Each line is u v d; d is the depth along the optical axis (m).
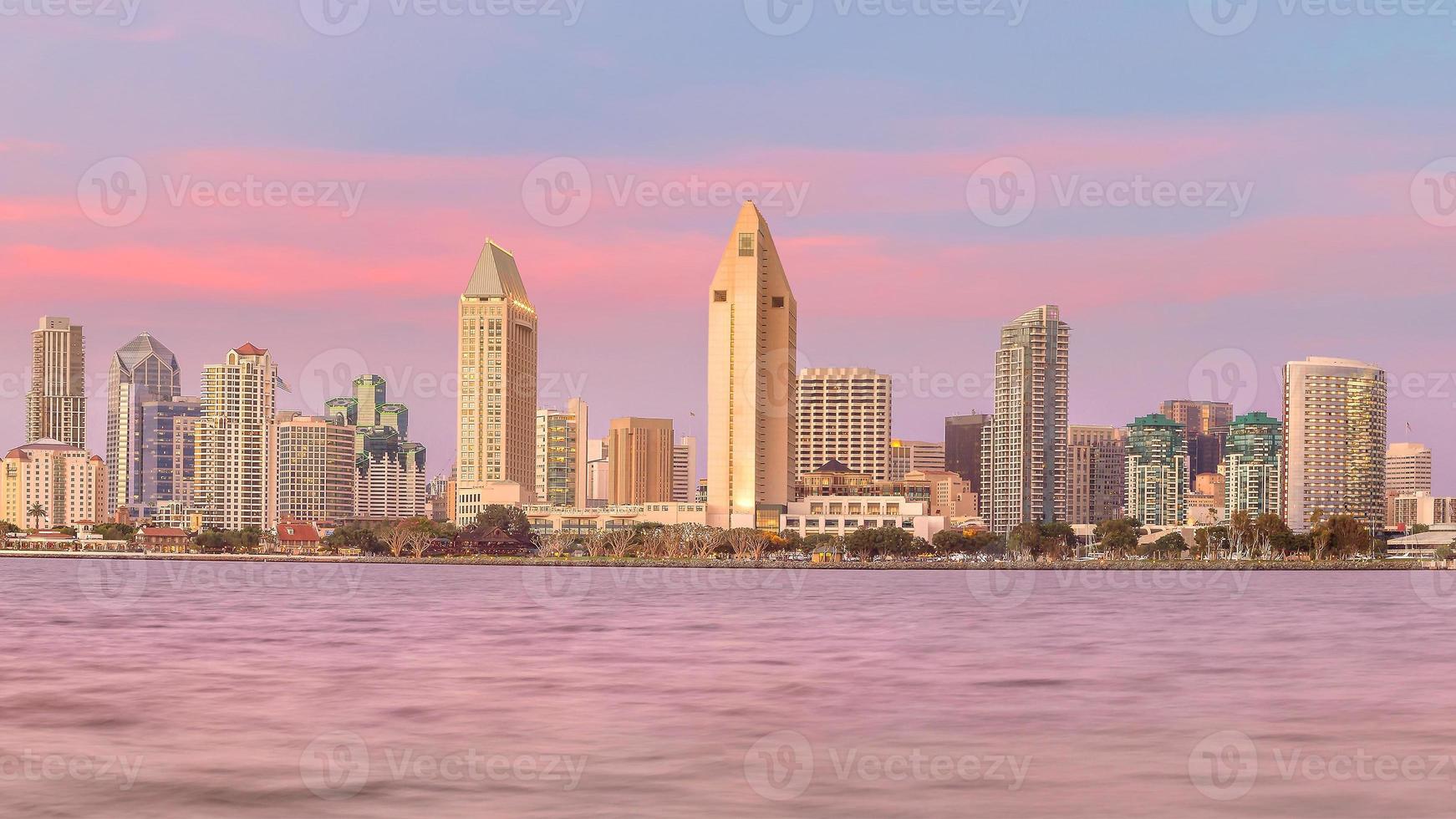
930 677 108.00
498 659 120.25
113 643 136.88
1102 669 114.12
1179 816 59.22
